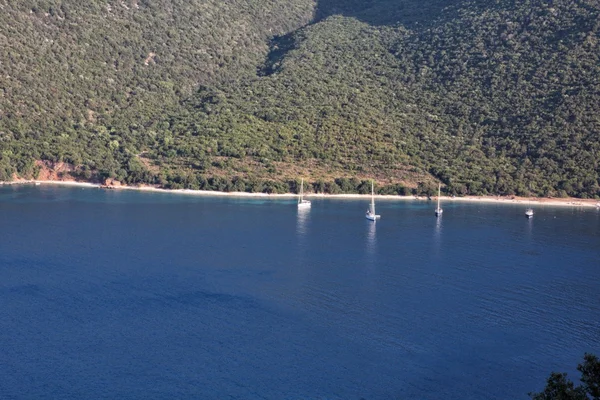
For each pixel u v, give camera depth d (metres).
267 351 76.06
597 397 45.66
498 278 101.56
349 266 106.69
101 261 105.81
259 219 143.75
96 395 67.69
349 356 75.25
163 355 74.94
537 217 155.00
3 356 74.06
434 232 134.62
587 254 117.25
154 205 156.75
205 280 97.81
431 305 89.38
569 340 79.31
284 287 95.50
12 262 104.00
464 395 68.25
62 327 80.94
